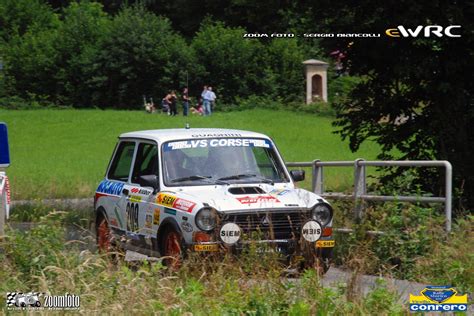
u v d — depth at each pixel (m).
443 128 19.58
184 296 9.55
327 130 59.06
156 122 63.84
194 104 79.88
